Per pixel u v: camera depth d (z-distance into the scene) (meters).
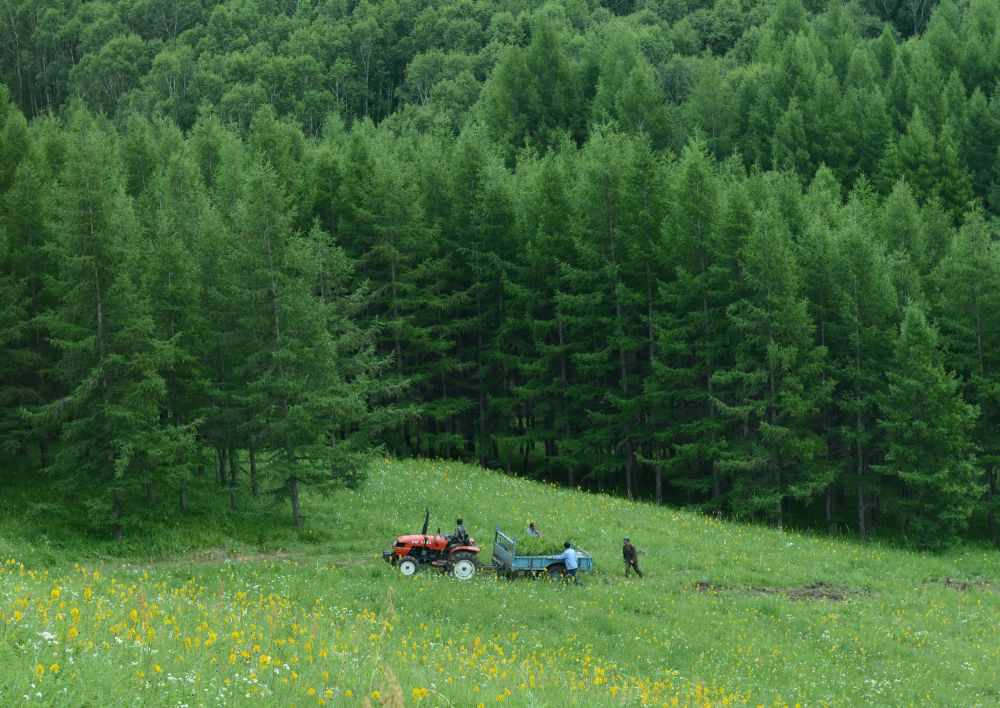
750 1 197.88
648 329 56.56
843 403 49.22
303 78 180.25
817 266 52.44
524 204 60.94
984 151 98.31
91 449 34.12
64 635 12.33
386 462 49.56
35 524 33.56
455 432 62.56
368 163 60.50
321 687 12.41
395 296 55.28
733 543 39.78
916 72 114.25
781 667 25.30
